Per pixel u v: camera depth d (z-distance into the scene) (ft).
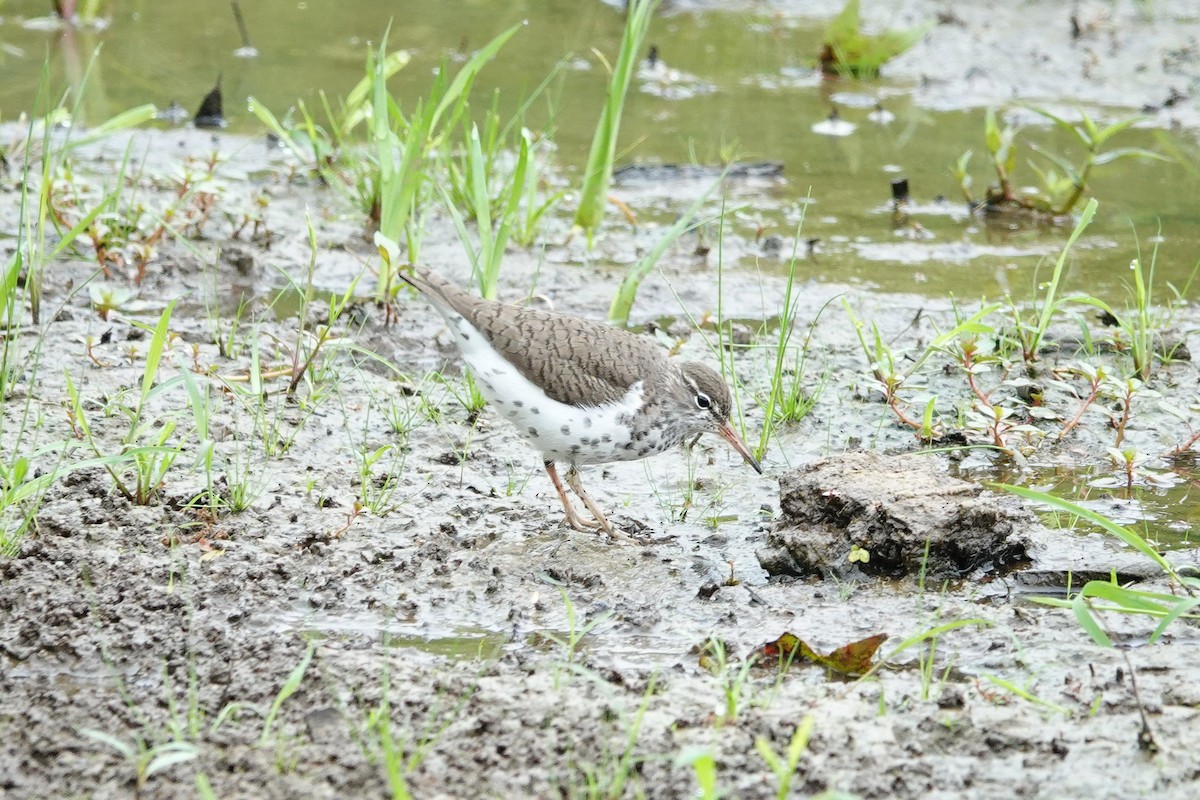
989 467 40.88
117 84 75.66
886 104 77.25
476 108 73.51
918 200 64.23
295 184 64.34
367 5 94.22
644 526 37.22
